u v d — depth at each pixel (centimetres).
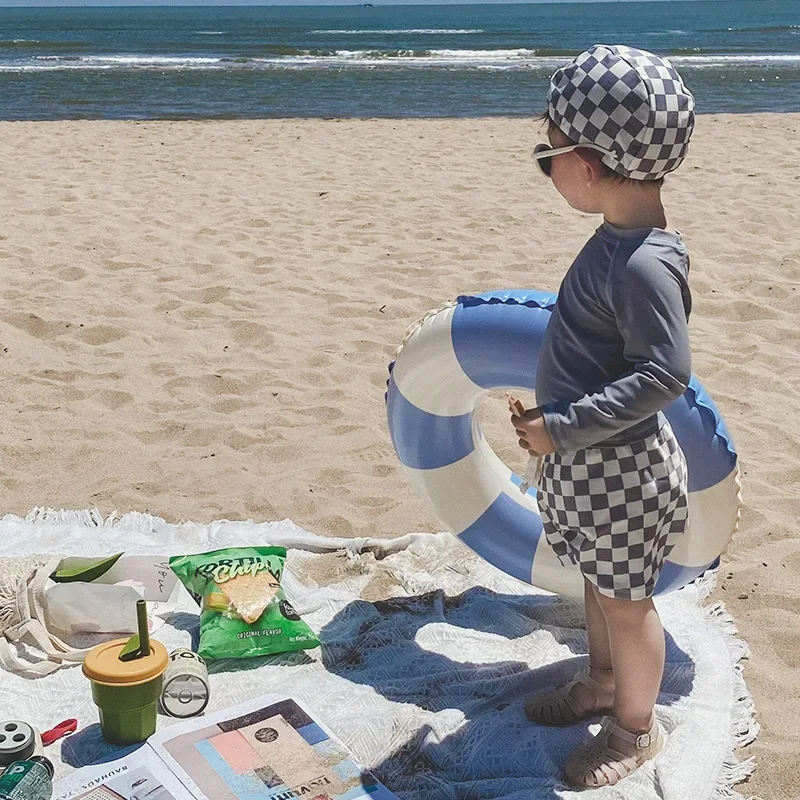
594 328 216
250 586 296
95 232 758
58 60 3045
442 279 659
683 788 239
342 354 544
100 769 237
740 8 16712
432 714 266
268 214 822
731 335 574
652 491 221
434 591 326
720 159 1045
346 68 2705
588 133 205
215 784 233
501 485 315
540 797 237
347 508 386
